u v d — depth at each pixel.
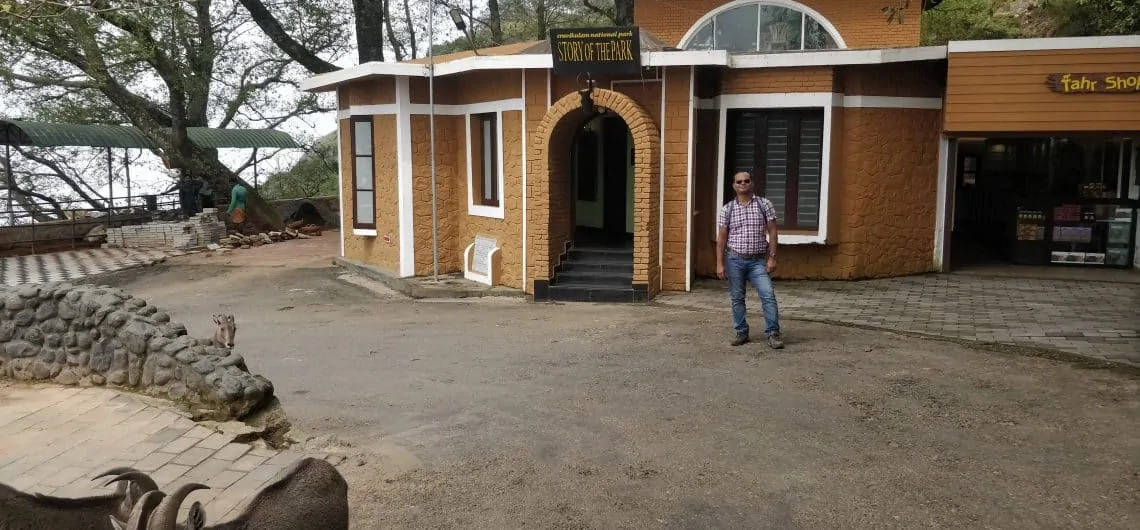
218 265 18.69
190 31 23.48
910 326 9.92
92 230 22.44
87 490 4.95
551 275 13.20
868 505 5.04
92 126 22.91
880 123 13.53
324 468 3.66
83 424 6.06
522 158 13.52
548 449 6.12
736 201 9.20
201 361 6.52
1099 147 14.46
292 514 3.42
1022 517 4.82
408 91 14.83
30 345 7.21
